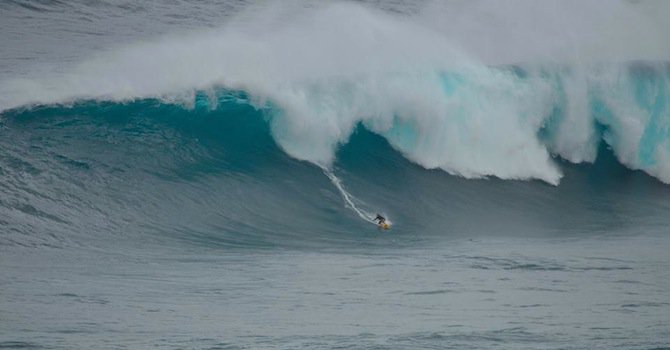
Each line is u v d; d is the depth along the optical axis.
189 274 59.50
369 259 65.69
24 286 54.31
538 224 81.06
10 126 82.31
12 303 49.81
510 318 47.84
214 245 70.06
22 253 64.25
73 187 75.19
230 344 42.66
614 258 65.94
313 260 65.25
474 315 48.53
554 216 83.69
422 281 57.66
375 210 80.25
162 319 47.16
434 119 87.31
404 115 87.06
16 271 58.69
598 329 45.41
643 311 49.47
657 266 62.81
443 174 86.44
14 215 70.44
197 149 82.88
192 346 42.25
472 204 83.50
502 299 52.50
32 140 80.31
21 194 73.06
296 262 64.44
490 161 88.50
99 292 53.31
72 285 55.03
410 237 74.69
